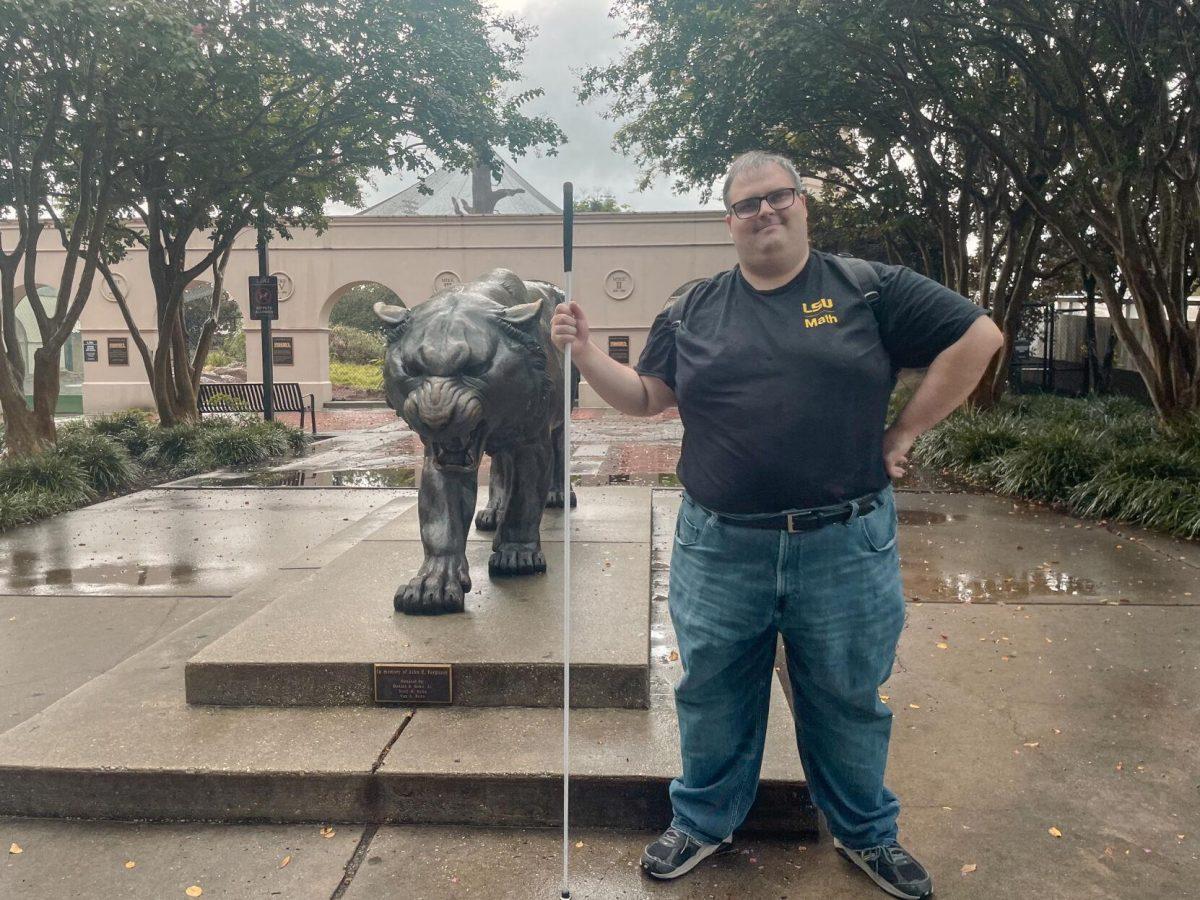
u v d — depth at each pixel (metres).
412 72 11.66
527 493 4.61
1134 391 16.78
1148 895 2.59
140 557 6.67
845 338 2.30
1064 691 4.00
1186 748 3.47
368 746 3.11
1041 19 9.03
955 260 14.07
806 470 2.31
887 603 2.41
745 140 13.00
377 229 21.36
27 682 4.28
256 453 12.27
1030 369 20.94
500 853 2.79
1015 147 12.06
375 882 2.65
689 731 2.63
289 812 2.97
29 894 2.61
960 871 2.70
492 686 3.41
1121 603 5.24
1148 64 8.51
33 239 10.49
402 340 3.80
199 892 2.61
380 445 14.25
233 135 11.50
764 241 2.32
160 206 13.70
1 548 7.01
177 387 14.81
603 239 21.06
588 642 3.59
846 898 2.57
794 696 2.66
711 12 10.64
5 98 9.73
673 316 2.61
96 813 3.01
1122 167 9.05
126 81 9.69
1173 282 10.48
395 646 3.57
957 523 7.53
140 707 3.47
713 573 2.46
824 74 10.24
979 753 3.44
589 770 2.92
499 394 3.78
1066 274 17.77
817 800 2.67
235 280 21.73
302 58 10.68
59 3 8.09
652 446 13.71
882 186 13.59
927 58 10.41
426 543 4.12
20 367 10.70
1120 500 7.63
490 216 21.14
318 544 6.75
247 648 3.57
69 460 9.62
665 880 2.63
